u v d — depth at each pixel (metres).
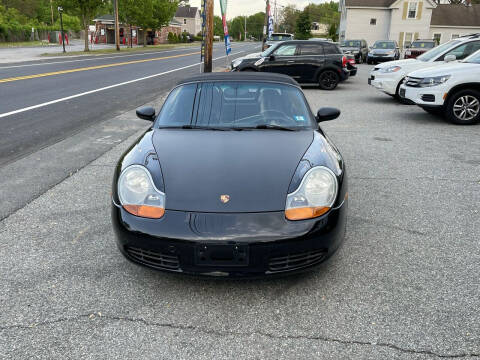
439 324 2.20
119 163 2.88
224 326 2.21
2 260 2.88
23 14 71.19
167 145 2.93
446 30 42.34
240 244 2.25
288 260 2.35
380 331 2.15
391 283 2.60
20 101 10.21
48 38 56.62
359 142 6.44
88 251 3.01
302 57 13.45
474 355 1.98
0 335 2.12
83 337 2.12
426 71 7.90
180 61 26.66
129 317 2.28
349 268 2.79
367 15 41.56
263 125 3.27
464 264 2.82
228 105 3.49
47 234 3.28
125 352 2.01
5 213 3.68
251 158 2.72
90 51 37.06
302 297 2.46
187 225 2.30
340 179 2.65
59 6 33.75
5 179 4.60
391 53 26.80
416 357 1.97
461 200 4.04
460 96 7.55
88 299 2.44
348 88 14.24
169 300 2.44
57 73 17.30
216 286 2.58
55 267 2.79
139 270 2.76
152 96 11.38
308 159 2.72
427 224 3.49
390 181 4.61
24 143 6.19
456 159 5.47
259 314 2.31
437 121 8.12
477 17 42.38
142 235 2.36
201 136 3.08
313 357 1.98
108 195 4.14
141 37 64.31
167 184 2.50
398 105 10.30
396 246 3.10
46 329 2.17
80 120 7.99
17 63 22.67
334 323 2.22
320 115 3.69
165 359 1.97
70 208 3.81
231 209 2.33
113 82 14.71
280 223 2.31
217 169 2.60
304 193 2.44
